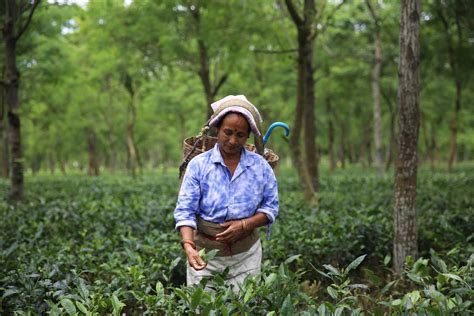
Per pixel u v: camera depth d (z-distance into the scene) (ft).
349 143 131.13
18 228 19.94
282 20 37.76
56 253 15.01
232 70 45.27
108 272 14.24
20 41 38.09
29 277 11.78
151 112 91.04
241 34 37.09
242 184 9.19
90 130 94.63
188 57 45.11
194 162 9.30
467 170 77.92
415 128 15.30
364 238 17.74
